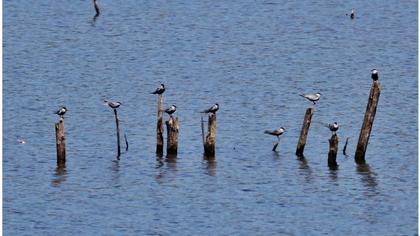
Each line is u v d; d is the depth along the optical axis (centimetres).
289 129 8381
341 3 14075
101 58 11200
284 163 7494
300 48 11712
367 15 13438
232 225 6353
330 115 8800
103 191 6950
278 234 6216
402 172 7319
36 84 9962
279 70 10619
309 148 7862
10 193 6919
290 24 13000
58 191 6962
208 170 7331
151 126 8475
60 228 6338
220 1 14212
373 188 7006
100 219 6462
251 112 8906
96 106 9119
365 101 9300
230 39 12194
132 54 11406
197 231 6266
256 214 6538
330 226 6347
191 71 10581
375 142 8012
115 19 13262
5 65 10812
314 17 13375
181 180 7144
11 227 6366
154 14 13500
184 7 13875
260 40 12144
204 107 9094
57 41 12069
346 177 7212
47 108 9075
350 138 8131
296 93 9625
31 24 12925
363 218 6481
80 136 8194
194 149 7775
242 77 10275
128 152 7750
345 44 11912
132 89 9812
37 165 7481
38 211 6606
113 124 8538
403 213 6569
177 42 12025
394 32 12544
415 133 8262
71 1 14212
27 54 11356
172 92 9675
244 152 7750
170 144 7556
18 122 8619
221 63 10950
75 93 9631
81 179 7181
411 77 10319
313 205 6694
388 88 9781
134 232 6256
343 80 10200
